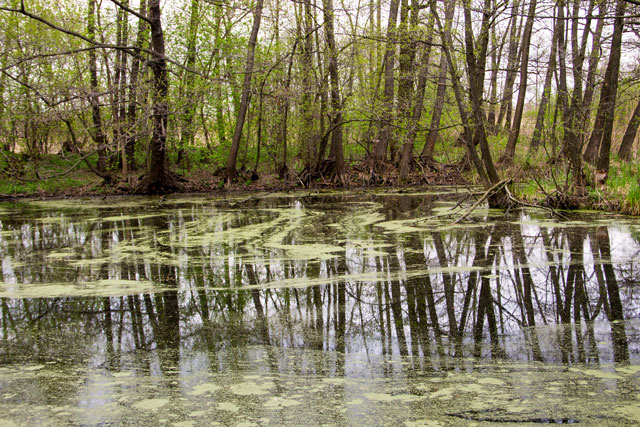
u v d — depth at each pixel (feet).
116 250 20.71
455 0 28.02
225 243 21.67
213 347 10.19
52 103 35.47
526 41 49.03
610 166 36.24
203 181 53.88
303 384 8.22
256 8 45.37
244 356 9.66
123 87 36.68
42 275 16.72
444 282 14.80
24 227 27.63
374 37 35.32
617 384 7.91
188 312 12.63
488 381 8.19
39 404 7.64
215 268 17.25
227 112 61.05
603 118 33.22
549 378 8.25
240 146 63.87
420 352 9.71
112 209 35.86
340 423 6.79
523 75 48.55
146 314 12.51
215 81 42.01
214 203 39.11
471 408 7.16
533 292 13.61
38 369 9.14
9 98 38.17
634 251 17.95
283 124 56.85
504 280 14.84
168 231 25.21
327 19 47.06
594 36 38.91
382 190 48.60
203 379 8.54
